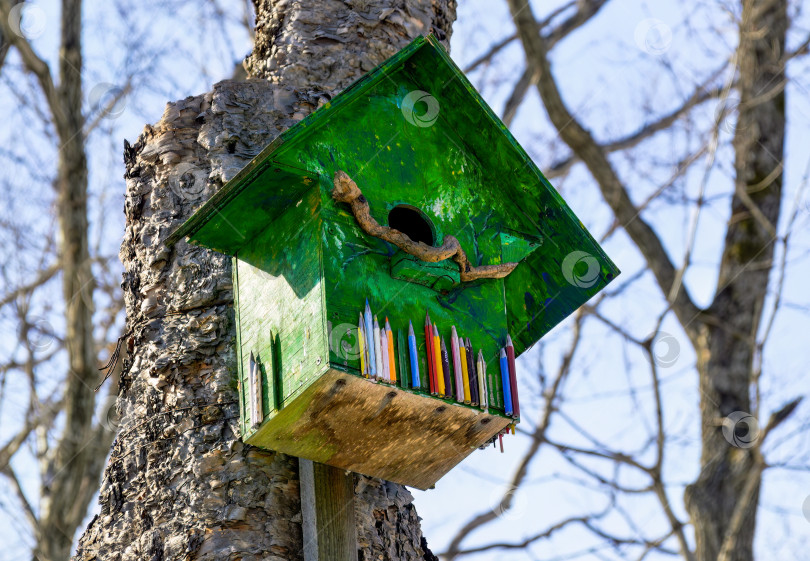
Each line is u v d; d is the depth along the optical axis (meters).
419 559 4.30
